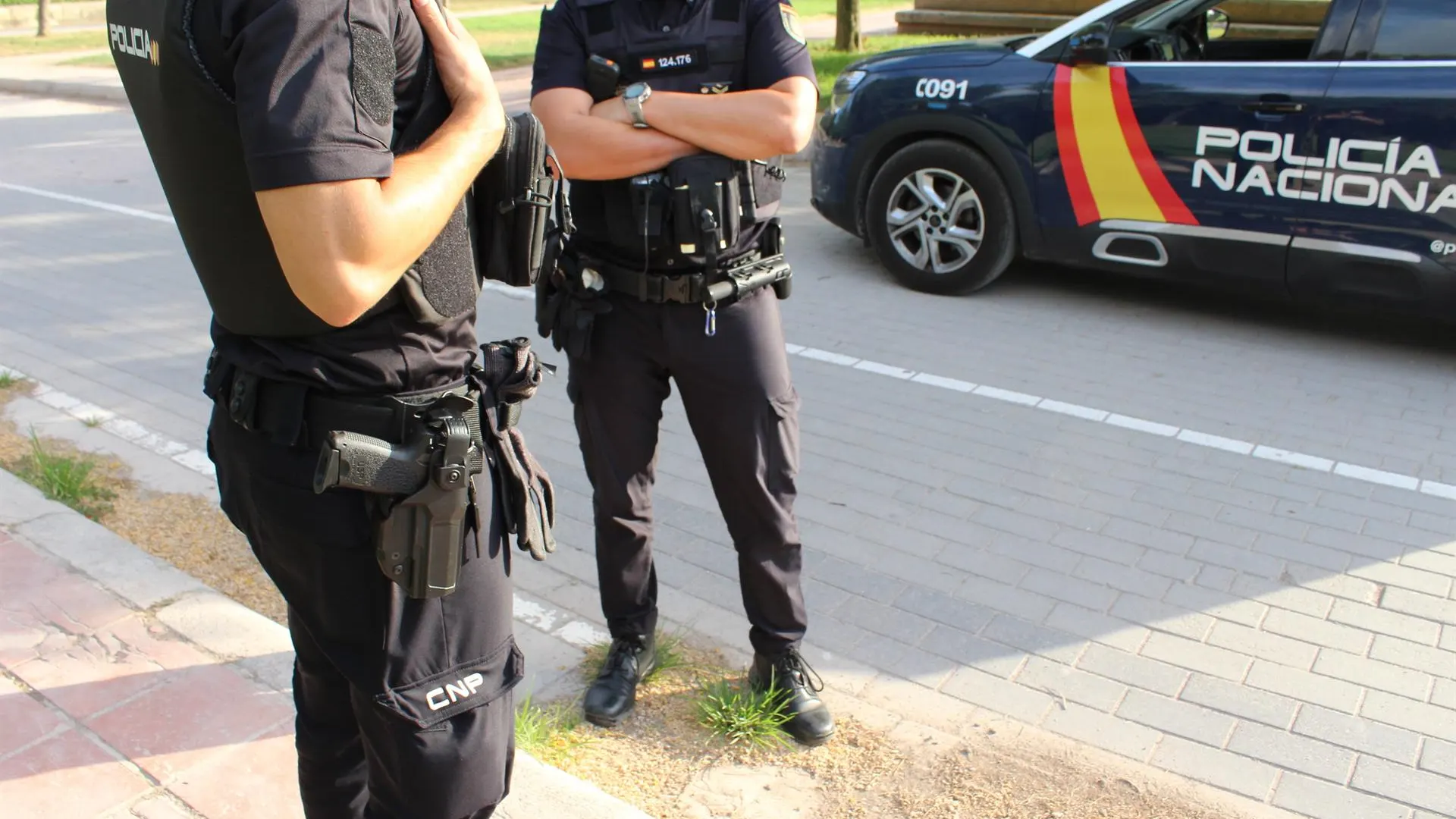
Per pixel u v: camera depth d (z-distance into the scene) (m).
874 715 2.81
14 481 3.46
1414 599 3.26
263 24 1.23
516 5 27.25
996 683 2.94
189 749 2.32
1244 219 5.05
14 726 2.38
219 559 3.46
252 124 1.23
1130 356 5.11
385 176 1.29
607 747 2.64
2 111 13.47
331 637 1.54
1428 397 4.62
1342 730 2.74
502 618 1.62
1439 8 4.61
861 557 3.55
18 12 24.38
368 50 1.28
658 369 2.58
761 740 2.66
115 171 9.73
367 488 1.40
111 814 2.15
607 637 3.12
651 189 2.35
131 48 1.40
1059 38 5.54
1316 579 3.37
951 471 4.09
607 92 2.43
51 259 6.98
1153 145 5.19
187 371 5.12
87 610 2.80
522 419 4.64
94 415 4.62
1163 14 5.64
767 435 2.53
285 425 1.43
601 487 2.65
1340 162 4.77
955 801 2.50
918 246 6.13
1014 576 3.43
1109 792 2.54
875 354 5.19
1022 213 5.64
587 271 2.47
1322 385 4.75
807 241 6.99
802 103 2.38
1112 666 3.00
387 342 1.44
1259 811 2.49
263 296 1.38
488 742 1.60
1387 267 4.77
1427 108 4.55
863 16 19.42
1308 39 5.76
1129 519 3.73
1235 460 4.12
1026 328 5.48
